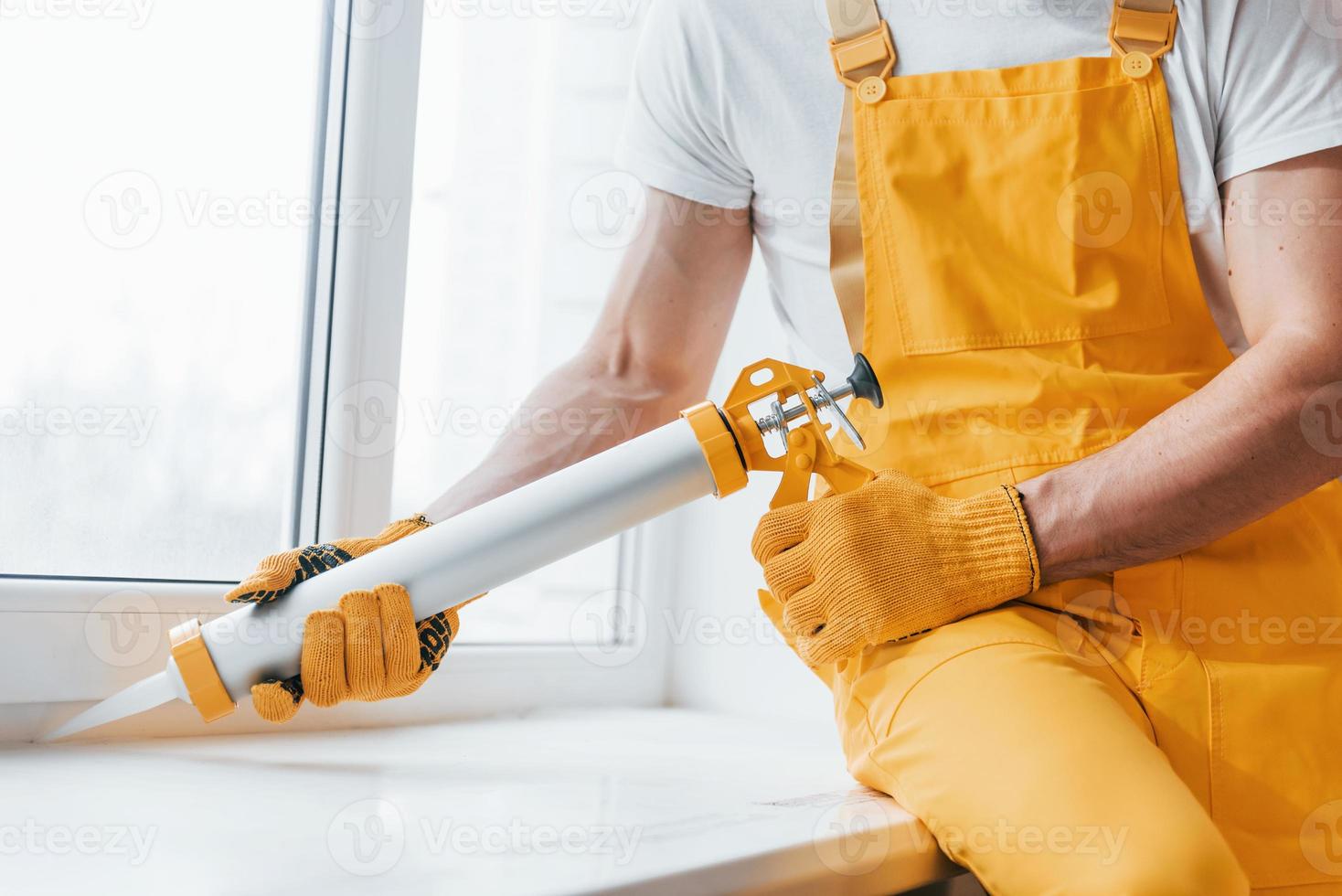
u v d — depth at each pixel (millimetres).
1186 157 844
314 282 1140
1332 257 771
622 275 1107
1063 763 632
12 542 949
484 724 1198
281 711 761
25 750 865
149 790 730
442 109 1290
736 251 1105
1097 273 841
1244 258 813
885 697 770
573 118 1429
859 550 753
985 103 863
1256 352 757
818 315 985
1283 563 797
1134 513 748
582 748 1074
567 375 1090
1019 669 701
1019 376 831
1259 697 747
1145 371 847
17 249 951
